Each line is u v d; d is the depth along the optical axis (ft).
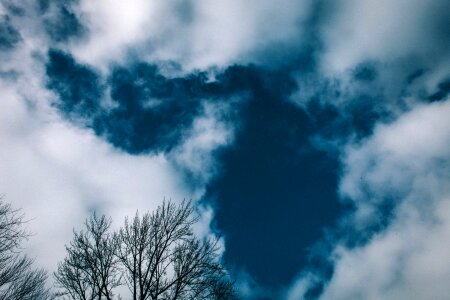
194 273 37.65
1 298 36.45
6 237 38.09
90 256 37.06
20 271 38.58
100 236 38.65
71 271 36.04
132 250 38.14
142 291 35.17
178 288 36.58
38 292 38.42
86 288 35.55
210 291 37.29
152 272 36.70
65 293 35.27
